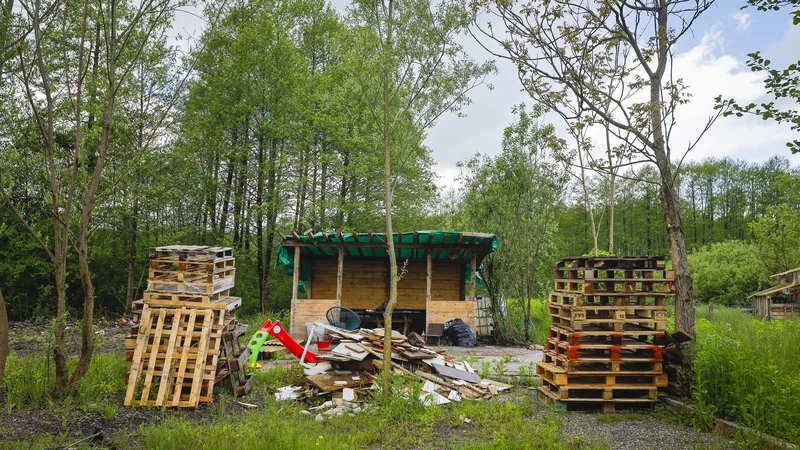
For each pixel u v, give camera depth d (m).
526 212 15.54
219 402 7.52
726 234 50.75
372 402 7.30
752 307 26.02
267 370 9.71
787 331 8.84
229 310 8.44
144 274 22.48
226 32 19.14
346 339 9.70
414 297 16.81
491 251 14.89
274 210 20.55
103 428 6.12
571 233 47.19
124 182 17.03
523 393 8.52
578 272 7.66
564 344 7.62
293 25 22.25
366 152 20.97
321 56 25.05
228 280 8.61
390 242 7.90
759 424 5.58
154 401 7.18
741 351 6.70
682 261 7.79
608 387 7.32
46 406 6.72
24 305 19.70
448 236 14.28
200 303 7.80
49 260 19.69
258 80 19.91
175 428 6.04
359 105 8.50
